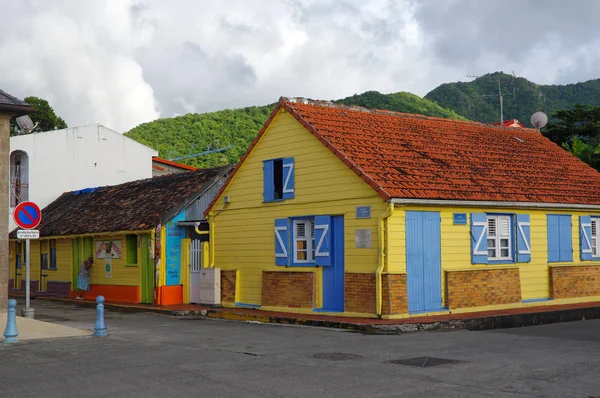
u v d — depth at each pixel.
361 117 20.22
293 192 18.77
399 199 15.91
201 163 64.56
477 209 17.77
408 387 8.50
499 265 18.14
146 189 26.28
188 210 22.72
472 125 23.16
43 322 16.22
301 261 18.47
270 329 15.73
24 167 32.38
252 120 78.75
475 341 13.07
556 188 20.20
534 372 9.54
